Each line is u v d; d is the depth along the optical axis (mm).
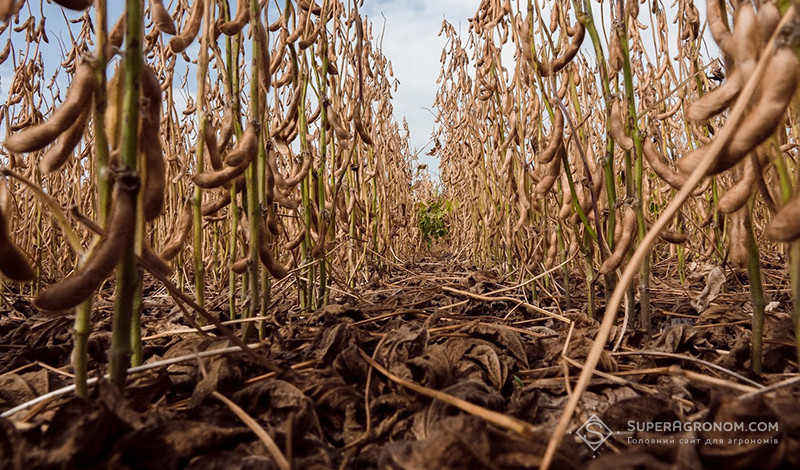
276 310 2350
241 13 1550
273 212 2037
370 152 3688
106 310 2613
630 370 1439
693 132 2250
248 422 953
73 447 768
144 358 1626
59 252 3703
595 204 1756
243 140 1351
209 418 1050
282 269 1717
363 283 3641
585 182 1941
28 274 866
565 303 2674
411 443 878
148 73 938
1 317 2721
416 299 2676
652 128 2982
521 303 2197
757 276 1319
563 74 2465
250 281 1656
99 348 1664
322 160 2330
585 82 2381
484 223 4090
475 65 3285
